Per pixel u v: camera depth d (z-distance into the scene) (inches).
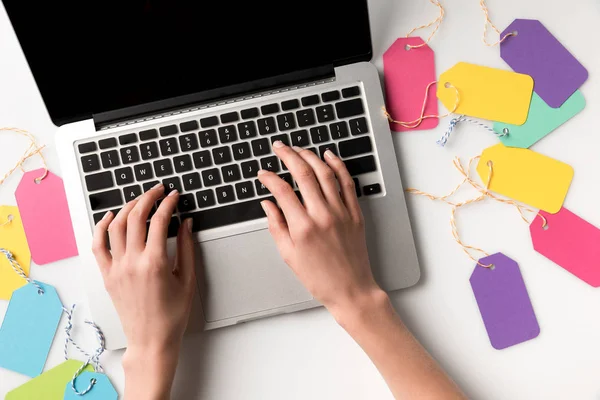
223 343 25.2
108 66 23.3
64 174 24.4
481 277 25.4
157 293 23.2
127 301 23.5
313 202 23.1
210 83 24.3
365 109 24.6
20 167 26.0
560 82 25.9
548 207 25.5
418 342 23.7
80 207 24.4
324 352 25.2
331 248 23.0
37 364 25.2
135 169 24.3
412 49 26.1
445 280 25.5
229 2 22.8
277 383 25.1
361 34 23.9
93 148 24.4
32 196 25.8
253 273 24.3
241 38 23.5
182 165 24.3
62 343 25.4
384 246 24.5
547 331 25.3
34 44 22.4
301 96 24.5
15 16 21.7
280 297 24.4
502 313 25.3
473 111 25.8
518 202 25.7
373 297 23.3
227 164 24.3
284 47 23.9
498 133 25.8
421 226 25.6
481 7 26.3
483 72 25.9
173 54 23.5
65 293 25.6
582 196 25.7
